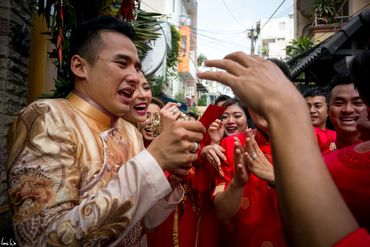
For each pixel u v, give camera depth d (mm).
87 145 1051
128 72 1144
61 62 2613
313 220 521
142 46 3381
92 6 2871
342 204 536
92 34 1145
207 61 689
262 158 1541
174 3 16859
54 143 970
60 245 836
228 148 1910
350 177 716
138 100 1704
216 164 1746
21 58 3285
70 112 1096
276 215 1757
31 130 992
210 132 1954
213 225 1949
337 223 516
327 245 511
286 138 570
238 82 639
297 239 541
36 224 869
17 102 3217
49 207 888
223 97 3482
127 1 2984
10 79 3043
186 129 944
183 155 933
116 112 1178
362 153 728
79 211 861
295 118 585
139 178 902
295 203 536
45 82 4043
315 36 10688
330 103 1977
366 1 9391
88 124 1123
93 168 1029
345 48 5801
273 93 606
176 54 12008
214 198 1792
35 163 935
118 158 1161
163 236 1917
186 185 1939
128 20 3072
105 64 1119
